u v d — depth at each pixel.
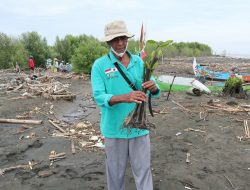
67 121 9.06
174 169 5.34
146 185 3.38
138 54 3.34
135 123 3.16
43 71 26.64
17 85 16.17
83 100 12.63
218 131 7.78
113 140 3.31
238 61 52.09
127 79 3.15
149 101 3.32
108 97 3.03
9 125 8.53
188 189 4.62
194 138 7.16
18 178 5.07
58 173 5.22
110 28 2.98
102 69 3.14
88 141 6.99
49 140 7.04
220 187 4.71
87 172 5.23
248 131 7.71
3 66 30.55
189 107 10.68
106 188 4.66
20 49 31.30
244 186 4.75
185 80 22.48
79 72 21.75
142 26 3.21
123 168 3.46
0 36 30.98
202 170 5.32
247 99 12.98
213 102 11.44
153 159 5.84
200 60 51.94
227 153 6.19
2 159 5.93
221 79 20.61
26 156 6.08
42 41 34.41
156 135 7.41
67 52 36.72
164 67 33.97
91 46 21.50
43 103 11.49
